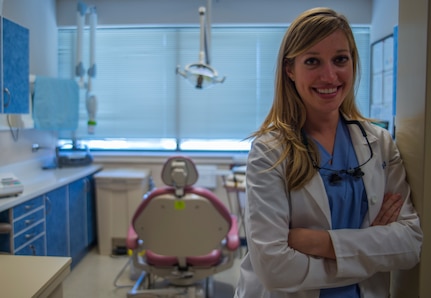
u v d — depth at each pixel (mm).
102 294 2934
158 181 4148
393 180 1093
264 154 1028
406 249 964
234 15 4004
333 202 1011
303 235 979
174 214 2266
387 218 1036
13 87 2596
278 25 4051
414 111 1034
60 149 4156
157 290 2592
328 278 954
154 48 4152
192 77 3102
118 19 4070
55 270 1369
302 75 979
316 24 949
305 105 1057
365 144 1077
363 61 4113
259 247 961
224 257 2625
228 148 4207
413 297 1062
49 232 2906
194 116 4184
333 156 1062
